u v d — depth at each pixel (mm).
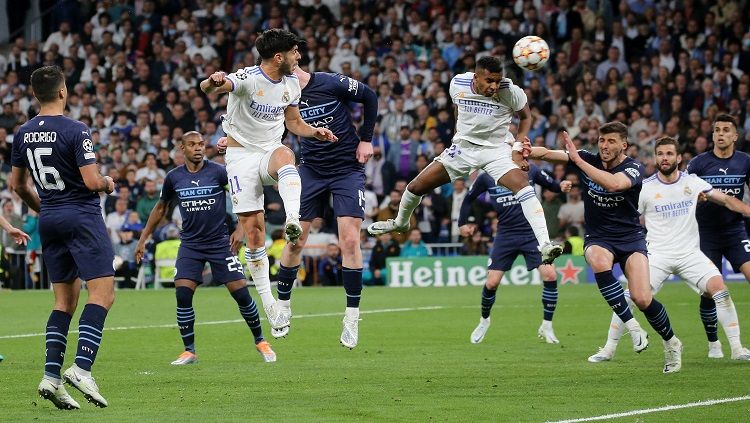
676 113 45719
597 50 49312
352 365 20266
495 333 26141
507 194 24453
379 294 37656
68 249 15297
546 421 14039
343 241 19750
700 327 26297
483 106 18156
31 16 59250
